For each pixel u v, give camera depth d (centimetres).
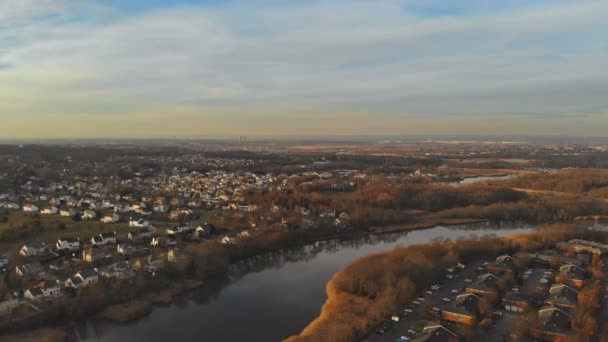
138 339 16662
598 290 18850
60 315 17825
